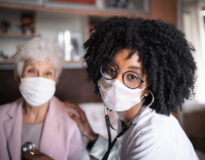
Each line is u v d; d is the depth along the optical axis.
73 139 1.01
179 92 0.70
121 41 0.66
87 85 2.07
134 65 0.64
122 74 0.66
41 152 0.86
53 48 0.98
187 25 2.19
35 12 2.03
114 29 0.70
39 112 1.02
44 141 0.95
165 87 0.71
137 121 0.70
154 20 0.74
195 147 1.99
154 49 0.66
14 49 2.18
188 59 0.70
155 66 0.65
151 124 0.65
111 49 0.68
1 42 2.13
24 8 1.80
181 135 0.68
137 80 0.66
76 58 2.13
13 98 1.76
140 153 0.60
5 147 0.94
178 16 2.23
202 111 1.98
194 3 2.15
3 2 1.71
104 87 0.72
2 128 0.96
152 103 0.74
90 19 2.27
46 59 0.95
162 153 0.59
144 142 0.61
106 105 0.75
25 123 1.00
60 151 0.96
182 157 0.63
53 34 2.35
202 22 2.12
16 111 1.00
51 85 0.96
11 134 0.95
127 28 0.67
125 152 0.72
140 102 0.75
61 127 1.01
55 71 1.01
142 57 0.64
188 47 0.72
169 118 0.71
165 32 0.69
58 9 1.91
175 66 0.67
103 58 0.72
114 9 2.14
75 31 2.40
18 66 0.95
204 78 1.96
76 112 1.14
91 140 1.05
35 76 0.95
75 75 2.02
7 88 1.75
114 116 1.75
